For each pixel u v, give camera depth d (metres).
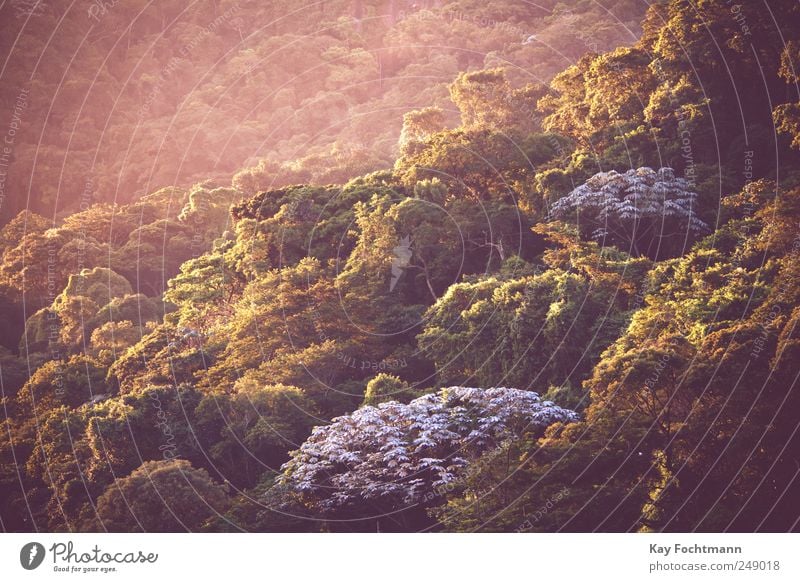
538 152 100.25
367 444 61.31
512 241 93.00
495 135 100.94
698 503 51.56
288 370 76.88
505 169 99.75
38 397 93.25
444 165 99.75
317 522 61.16
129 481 62.31
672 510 51.22
